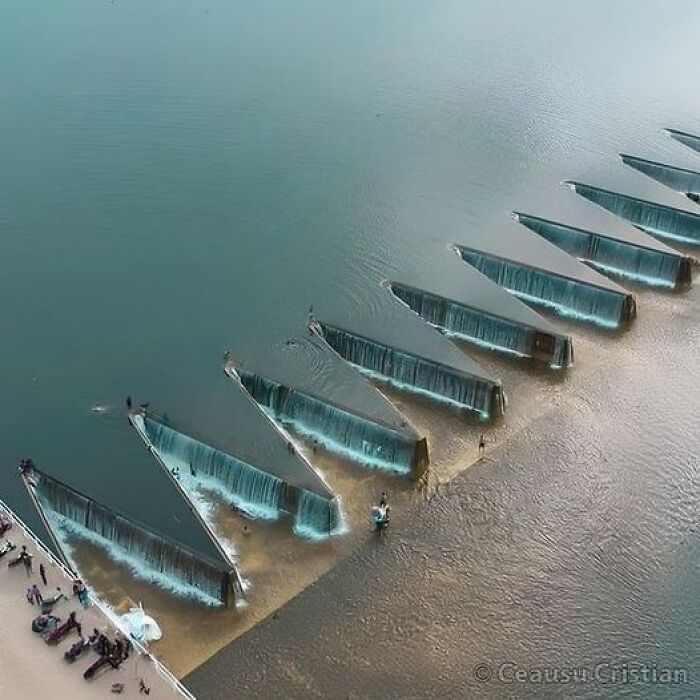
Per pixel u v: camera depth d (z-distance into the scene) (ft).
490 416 340.80
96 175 485.56
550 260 421.59
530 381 361.10
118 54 644.27
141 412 326.85
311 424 333.83
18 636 228.63
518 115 572.51
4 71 606.55
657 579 273.33
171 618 259.80
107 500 286.05
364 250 428.56
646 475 311.47
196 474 311.88
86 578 273.13
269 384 340.18
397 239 437.58
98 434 315.78
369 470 314.35
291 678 242.37
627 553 282.15
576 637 255.91
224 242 432.25
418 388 357.00
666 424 335.88
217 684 239.71
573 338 388.37
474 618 260.83
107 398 333.01
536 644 253.85
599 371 366.84
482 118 567.59
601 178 498.69
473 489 305.73
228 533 288.10
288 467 299.58
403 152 523.29
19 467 302.04
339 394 333.62
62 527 290.56
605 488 306.14
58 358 353.31
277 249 428.15
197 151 515.09
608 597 267.59
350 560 278.46
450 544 284.61
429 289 397.80
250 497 301.84
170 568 273.13
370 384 342.23
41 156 502.38
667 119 570.05
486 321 381.60
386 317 380.78
